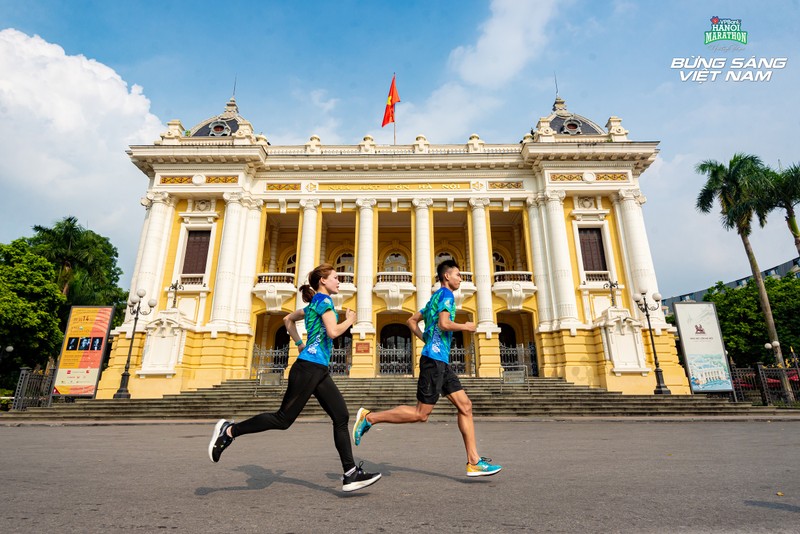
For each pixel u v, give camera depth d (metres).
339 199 25.80
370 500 3.54
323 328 3.98
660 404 17.31
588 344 22.47
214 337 22.55
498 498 3.59
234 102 29.47
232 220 24.36
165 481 4.42
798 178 24.12
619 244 24.48
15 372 29.91
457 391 4.43
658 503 3.42
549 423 13.43
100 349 20.27
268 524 2.87
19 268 27.31
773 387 21.80
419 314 4.73
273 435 10.15
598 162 25.28
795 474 4.71
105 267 38.38
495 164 25.94
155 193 24.64
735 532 2.70
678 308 20.95
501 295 24.42
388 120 29.94
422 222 25.25
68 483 4.33
